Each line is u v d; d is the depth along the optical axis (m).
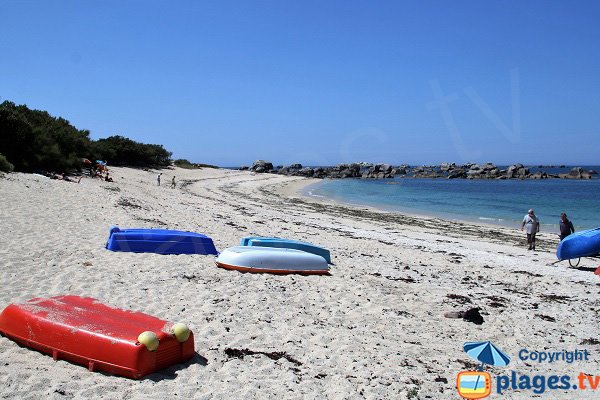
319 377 6.00
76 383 5.17
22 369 5.37
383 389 5.79
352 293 10.30
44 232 12.45
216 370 5.94
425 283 12.53
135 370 5.46
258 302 8.91
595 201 50.28
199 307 8.29
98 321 6.09
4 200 15.81
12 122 28.58
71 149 37.22
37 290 8.19
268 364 6.25
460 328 8.80
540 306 11.20
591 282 14.67
